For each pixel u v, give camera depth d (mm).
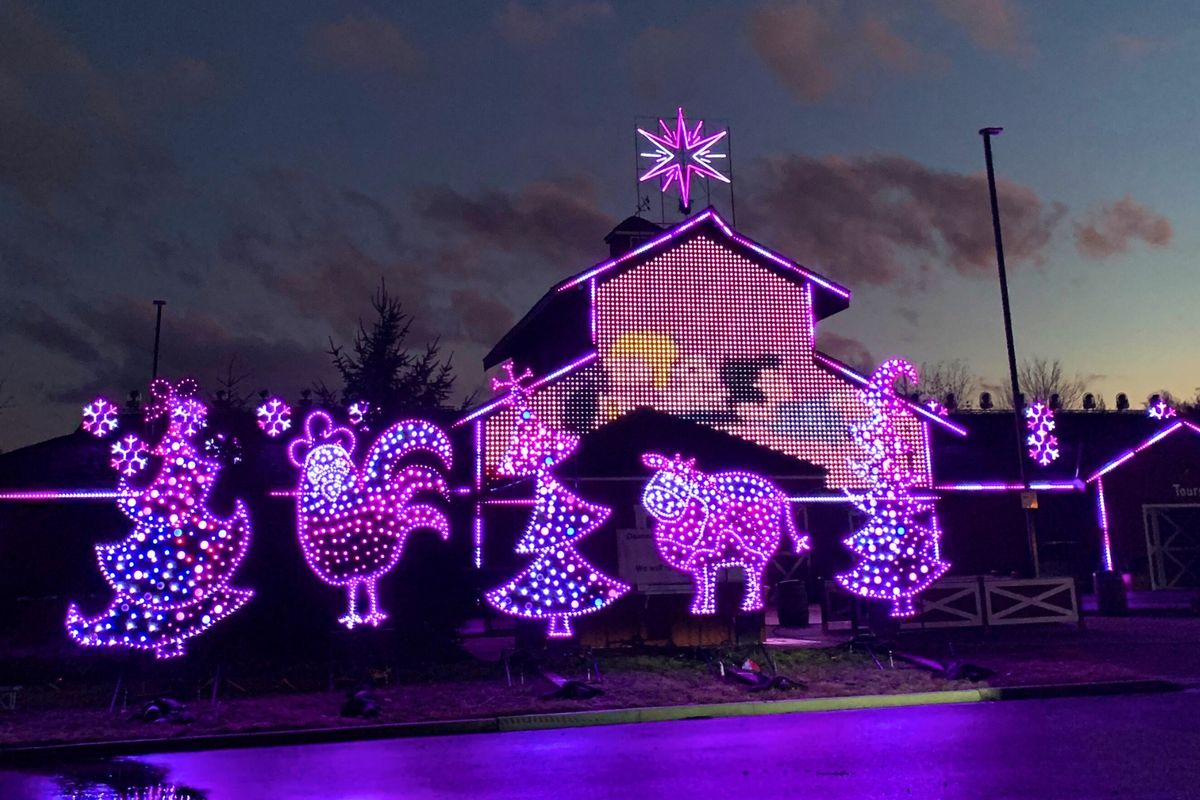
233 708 13172
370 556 16312
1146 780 8430
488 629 23141
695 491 17344
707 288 27562
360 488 16453
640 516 17828
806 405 27625
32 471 27719
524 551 16641
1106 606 24516
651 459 17453
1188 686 14008
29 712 13016
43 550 25219
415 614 17391
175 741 11344
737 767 9484
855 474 27469
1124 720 11461
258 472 17594
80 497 21844
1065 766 9039
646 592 17375
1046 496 34938
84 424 14867
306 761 10445
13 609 21672
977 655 16750
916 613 19391
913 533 18375
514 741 11391
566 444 16953
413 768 9914
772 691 13797
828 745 10453
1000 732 10875
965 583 19734
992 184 26547
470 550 18125
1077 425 41188
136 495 15023
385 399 20672
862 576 18047
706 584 17234
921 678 14594
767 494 17703
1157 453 34562
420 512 16984
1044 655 16656
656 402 26672
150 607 14664
